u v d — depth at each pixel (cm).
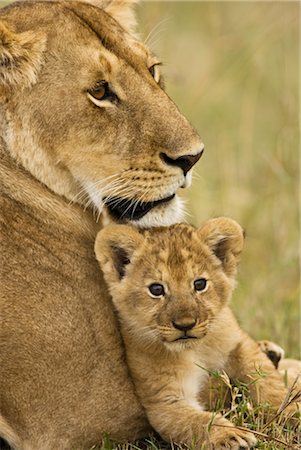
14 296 1030
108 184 1064
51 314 1038
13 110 1055
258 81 2106
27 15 1076
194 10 2323
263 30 2111
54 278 1048
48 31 1064
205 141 1997
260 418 1066
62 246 1060
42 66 1059
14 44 1046
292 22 2052
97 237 1055
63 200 1070
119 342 1063
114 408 1053
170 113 1068
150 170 1055
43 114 1055
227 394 1097
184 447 1040
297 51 2073
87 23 1079
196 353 1072
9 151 1055
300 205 1717
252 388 1086
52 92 1055
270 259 1633
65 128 1055
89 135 1059
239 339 1102
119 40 1086
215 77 2098
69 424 1043
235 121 2050
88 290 1060
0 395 1027
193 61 2144
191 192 1708
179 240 1068
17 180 1053
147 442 1078
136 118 1062
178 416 1042
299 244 1636
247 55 2127
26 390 1030
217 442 1007
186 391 1064
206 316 1038
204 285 1053
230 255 1090
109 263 1060
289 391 1052
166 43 2141
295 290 1502
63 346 1036
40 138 1056
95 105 1058
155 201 1074
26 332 1027
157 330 1034
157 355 1050
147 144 1056
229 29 2169
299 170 1750
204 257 1066
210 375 1086
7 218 1042
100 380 1048
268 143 2003
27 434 1036
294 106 1820
